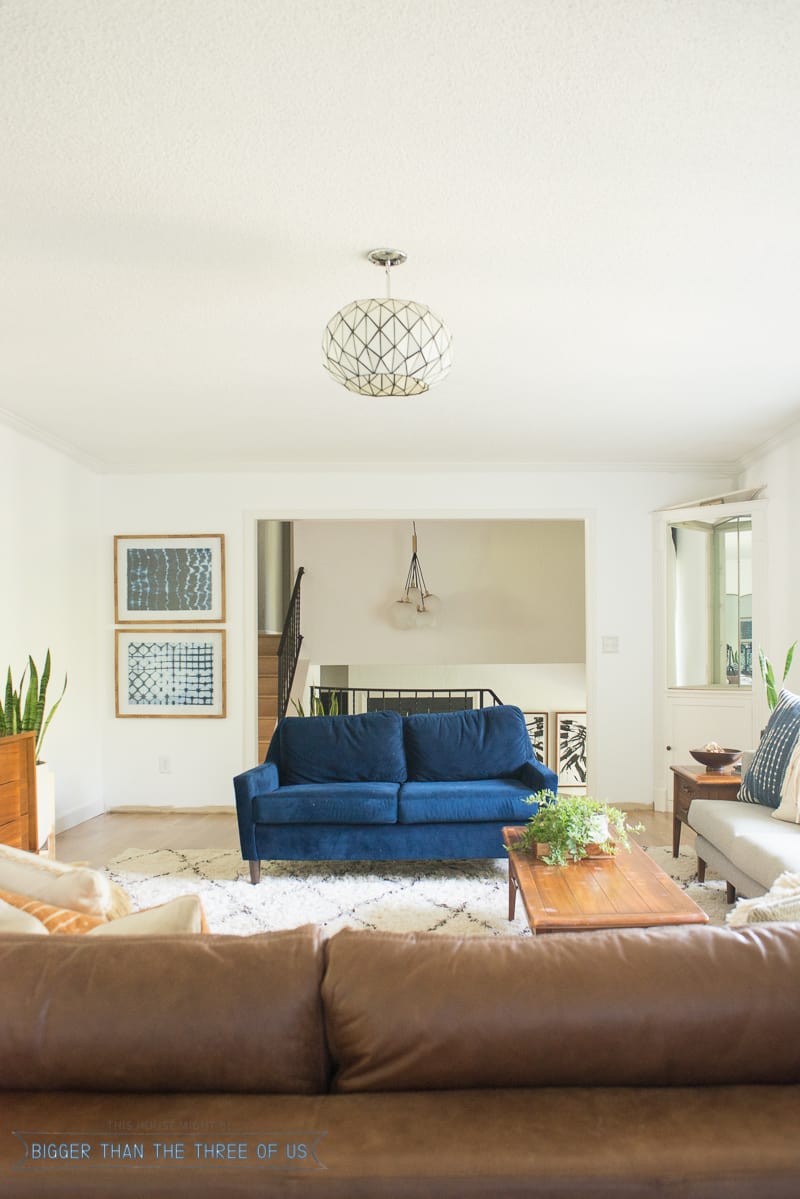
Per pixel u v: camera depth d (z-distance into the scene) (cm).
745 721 585
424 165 223
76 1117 103
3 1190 95
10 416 484
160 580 632
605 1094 106
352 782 494
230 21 168
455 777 500
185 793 627
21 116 199
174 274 291
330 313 328
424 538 909
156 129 205
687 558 613
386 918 378
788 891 174
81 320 334
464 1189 93
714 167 225
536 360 388
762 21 169
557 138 210
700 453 593
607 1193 93
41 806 454
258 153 216
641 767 624
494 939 119
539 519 633
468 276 295
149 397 449
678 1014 107
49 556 549
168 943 117
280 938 118
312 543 910
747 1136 98
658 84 189
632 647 627
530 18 168
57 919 154
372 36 173
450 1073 107
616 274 293
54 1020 108
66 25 169
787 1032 108
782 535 539
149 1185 95
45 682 473
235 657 628
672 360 388
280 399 454
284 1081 108
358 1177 94
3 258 278
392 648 904
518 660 904
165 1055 107
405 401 459
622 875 310
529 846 350
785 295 312
